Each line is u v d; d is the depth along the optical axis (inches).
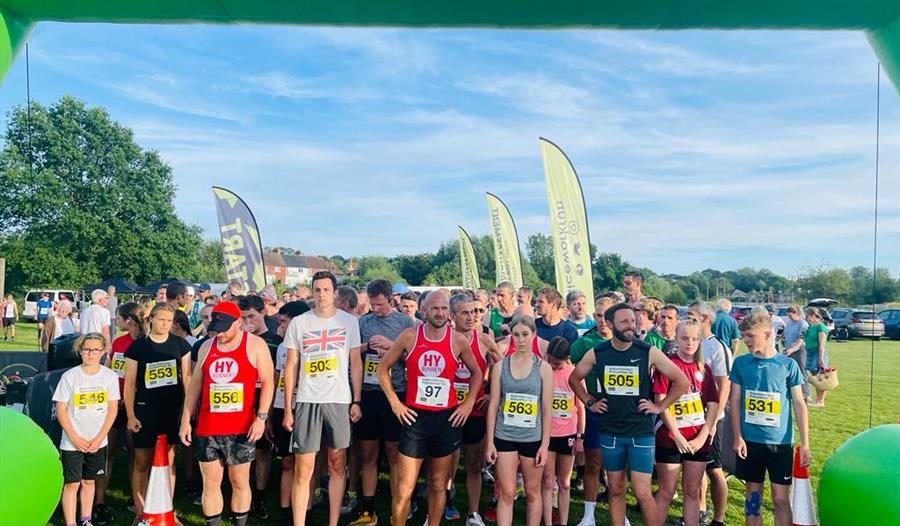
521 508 224.1
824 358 450.6
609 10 147.5
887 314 1131.9
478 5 146.8
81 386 187.2
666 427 180.4
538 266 2940.5
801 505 155.3
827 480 137.4
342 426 187.9
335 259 4269.2
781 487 169.6
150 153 1733.5
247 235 505.0
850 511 129.0
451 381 182.5
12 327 858.8
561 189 406.9
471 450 204.5
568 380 187.3
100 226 1600.6
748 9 146.3
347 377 190.5
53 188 1579.7
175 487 239.3
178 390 201.2
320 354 187.0
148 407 195.5
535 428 177.6
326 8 148.7
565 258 404.8
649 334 228.2
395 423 204.7
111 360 227.3
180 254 1723.7
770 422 170.9
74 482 186.4
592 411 179.9
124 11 151.1
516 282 657.0
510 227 661.3
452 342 182.7
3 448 130.2
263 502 213.2
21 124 1614.2
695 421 183.0
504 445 178.1
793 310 474.0
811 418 403.5
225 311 177.0
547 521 196.5
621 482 174.9
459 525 209.6
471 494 206.7
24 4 148.3
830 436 351.6
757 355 175.2
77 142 1670.8
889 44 150.3
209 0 147.1
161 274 1685.5
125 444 249.3
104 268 1627.7
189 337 252.5
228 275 500.4
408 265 3112.7
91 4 148.7
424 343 182.9
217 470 179.8
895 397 491.5
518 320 180.4
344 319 193.2
